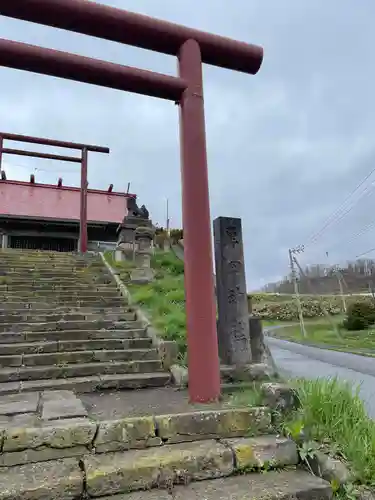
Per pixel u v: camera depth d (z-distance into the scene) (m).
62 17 3.70
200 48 4.17
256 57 4.35
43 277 9.43
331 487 2.54
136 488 2.47
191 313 3.62
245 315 4.97
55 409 3.21
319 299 36.09
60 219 18.23
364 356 11.90
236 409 3.18
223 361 4.89
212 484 2.57
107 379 4.54
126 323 6.56
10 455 2.57
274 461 2.83
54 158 16.45
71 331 5.95
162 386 4.68
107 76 3.85
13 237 18.66
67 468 2.52
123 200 20.59
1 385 4.32
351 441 2.87
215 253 5.28
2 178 19.58
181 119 4.06
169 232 17.03
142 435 2.85
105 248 19.33
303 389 3.46
